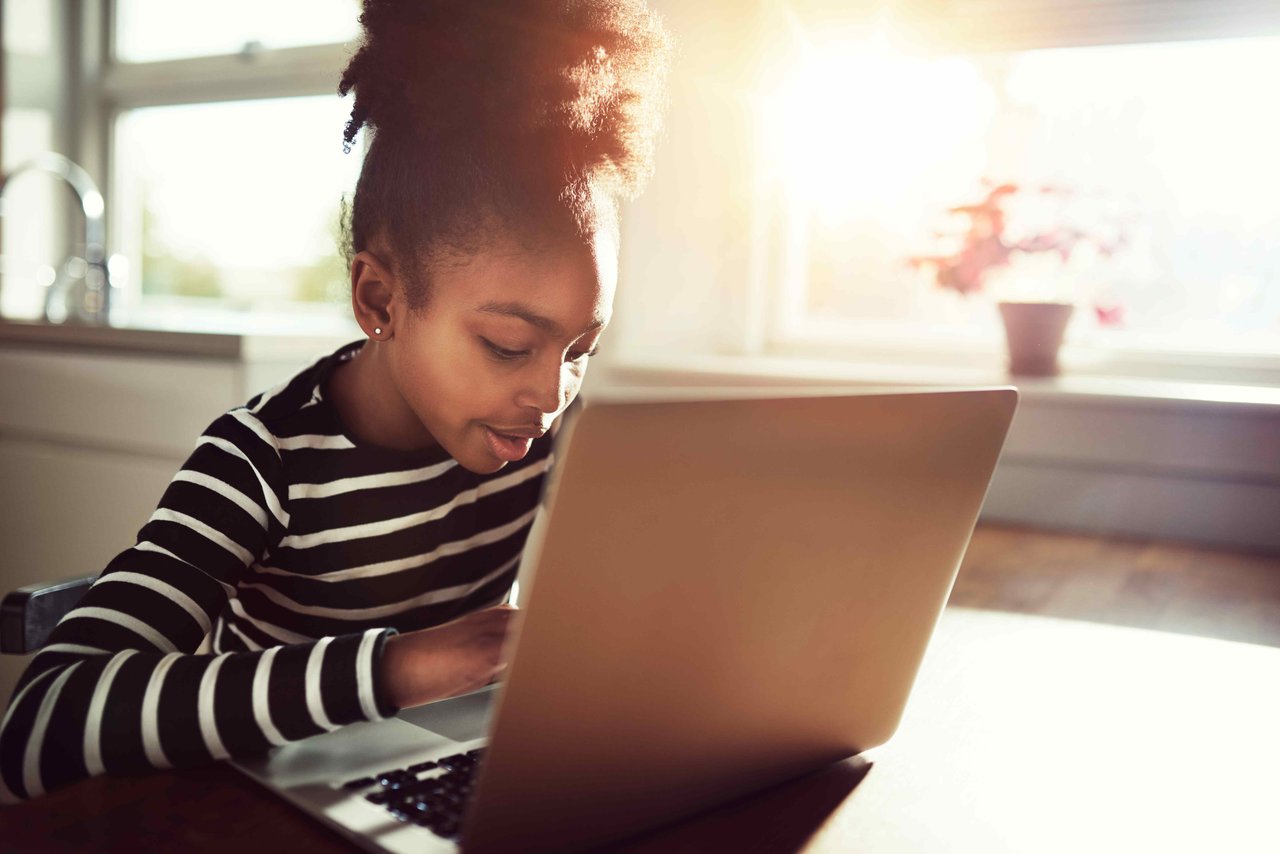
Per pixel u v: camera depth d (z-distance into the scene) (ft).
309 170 7.39
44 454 6.14
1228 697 2.47
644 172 2.36
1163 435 4.63
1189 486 4.60
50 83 8.18
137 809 1.63
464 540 2.80
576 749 1.46
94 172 8.36
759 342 6.37
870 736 2.00
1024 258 5.57
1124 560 4.13
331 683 1.75
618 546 1.39
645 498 1.39
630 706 1.50
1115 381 5.23
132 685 1.75
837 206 6.19
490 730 1.35
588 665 1.42
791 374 5.33
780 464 1.54
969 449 1.84
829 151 6.13
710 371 5.52
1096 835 1.73
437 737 1.90
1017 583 3.65
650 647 1.49
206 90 7.79
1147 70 5.30
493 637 1.81
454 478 2.70
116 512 5.85
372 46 2.36
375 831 1.54
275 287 7.66
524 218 2.08
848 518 1.68
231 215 7.80
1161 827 1.77
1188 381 5.30
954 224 5.82
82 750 1.72
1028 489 4.93
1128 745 2.15
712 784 1.71
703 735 1.64
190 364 5.48
